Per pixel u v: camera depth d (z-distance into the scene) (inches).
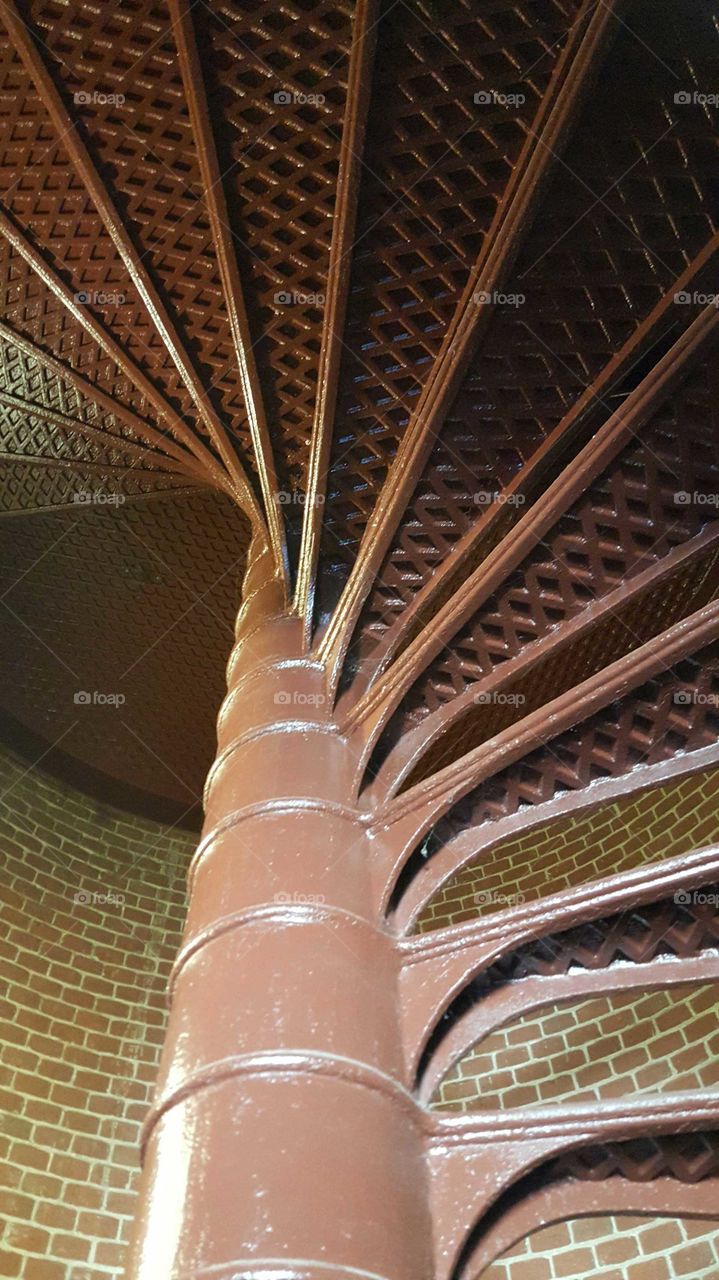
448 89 100.1
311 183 113.5
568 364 108.5
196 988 87.5
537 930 85.6
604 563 105.5
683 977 86.0
